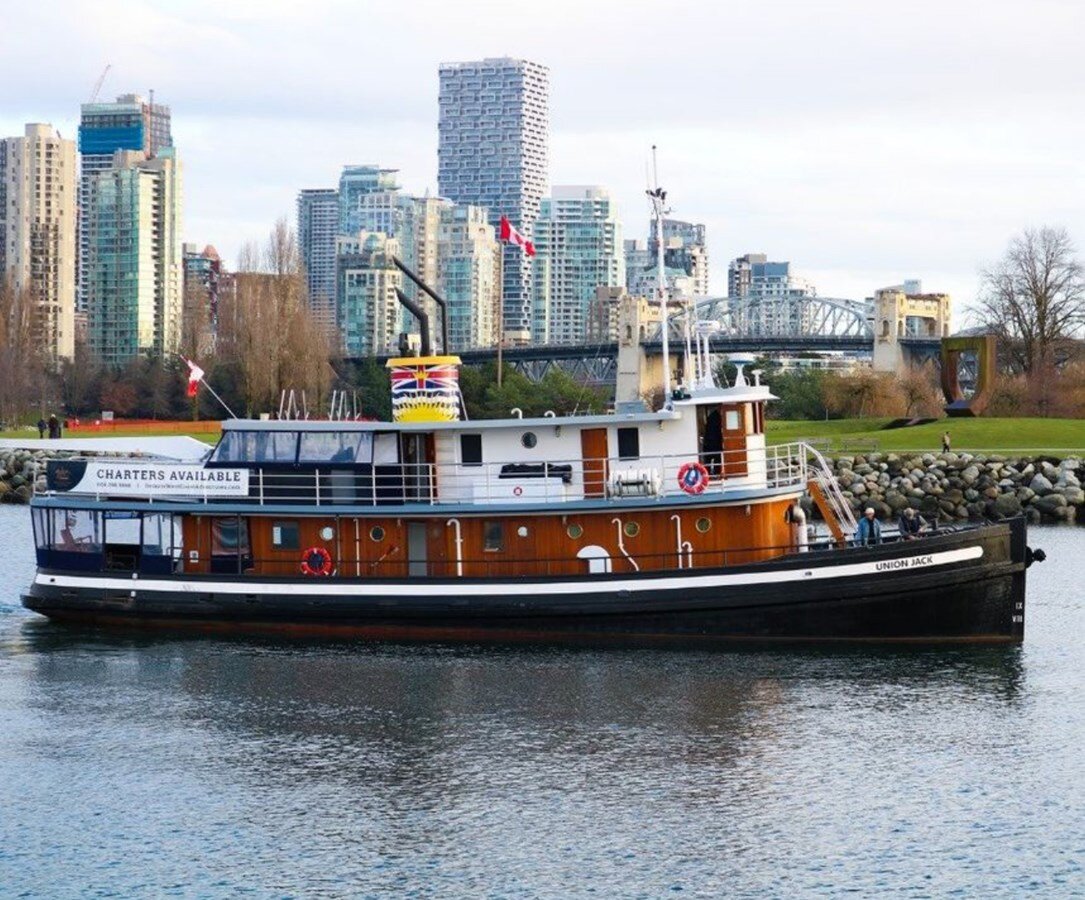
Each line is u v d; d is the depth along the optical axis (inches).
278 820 1234.0
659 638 1739.7
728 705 1519.4
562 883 1122.0
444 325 1862.7
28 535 3006.9
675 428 1759.4
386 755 1379.2
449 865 1151.0
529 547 1761.8
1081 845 1187.3
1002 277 5305.1
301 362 5167.3
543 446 1774.1
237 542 1818.4
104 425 5364.2
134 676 1642.5
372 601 1766.7
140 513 1835.6
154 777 1330.0
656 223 1827.0
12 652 1752.0
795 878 1130.0
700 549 1738.4
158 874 1138.7
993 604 1728.6
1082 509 3422.7
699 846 1182.3
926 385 5349.4
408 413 1844.2
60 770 1347.2
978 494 3489.2
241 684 1603.1
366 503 1792.6
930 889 1113.4
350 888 1114.7
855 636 1722.4
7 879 1130.7
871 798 1278.3
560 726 1455.5
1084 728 1456.7
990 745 1408.7
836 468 3646.7
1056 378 5059.1
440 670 1648.6
